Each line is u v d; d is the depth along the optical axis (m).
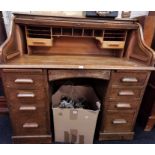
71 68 1.03
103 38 1.35
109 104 1.22
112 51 1.51
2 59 0.98
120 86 1.15
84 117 1.17
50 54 1.44
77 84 1.63
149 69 1.08
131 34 1.35
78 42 1.45
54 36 1.33
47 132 1.27
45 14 1.24
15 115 1.17
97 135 1.37
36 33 1.32
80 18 1.22
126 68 1.07
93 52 1.50
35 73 1.03
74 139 1.30
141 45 1.21
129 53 1.38
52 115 1.27
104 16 1.23
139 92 1.19
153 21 1.29
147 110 1.49
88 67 1.04
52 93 1.40
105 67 1.06
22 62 1.07
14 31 1.18
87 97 1.50
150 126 1.51
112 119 1.29
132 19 1.27
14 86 1.06
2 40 1.46
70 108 1.16
